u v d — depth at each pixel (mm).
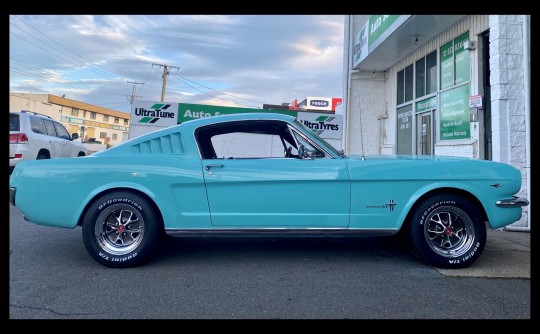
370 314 3225
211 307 3334
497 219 4332
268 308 3322
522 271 4281
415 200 4305
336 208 4320
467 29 8773
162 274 4148
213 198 4320
